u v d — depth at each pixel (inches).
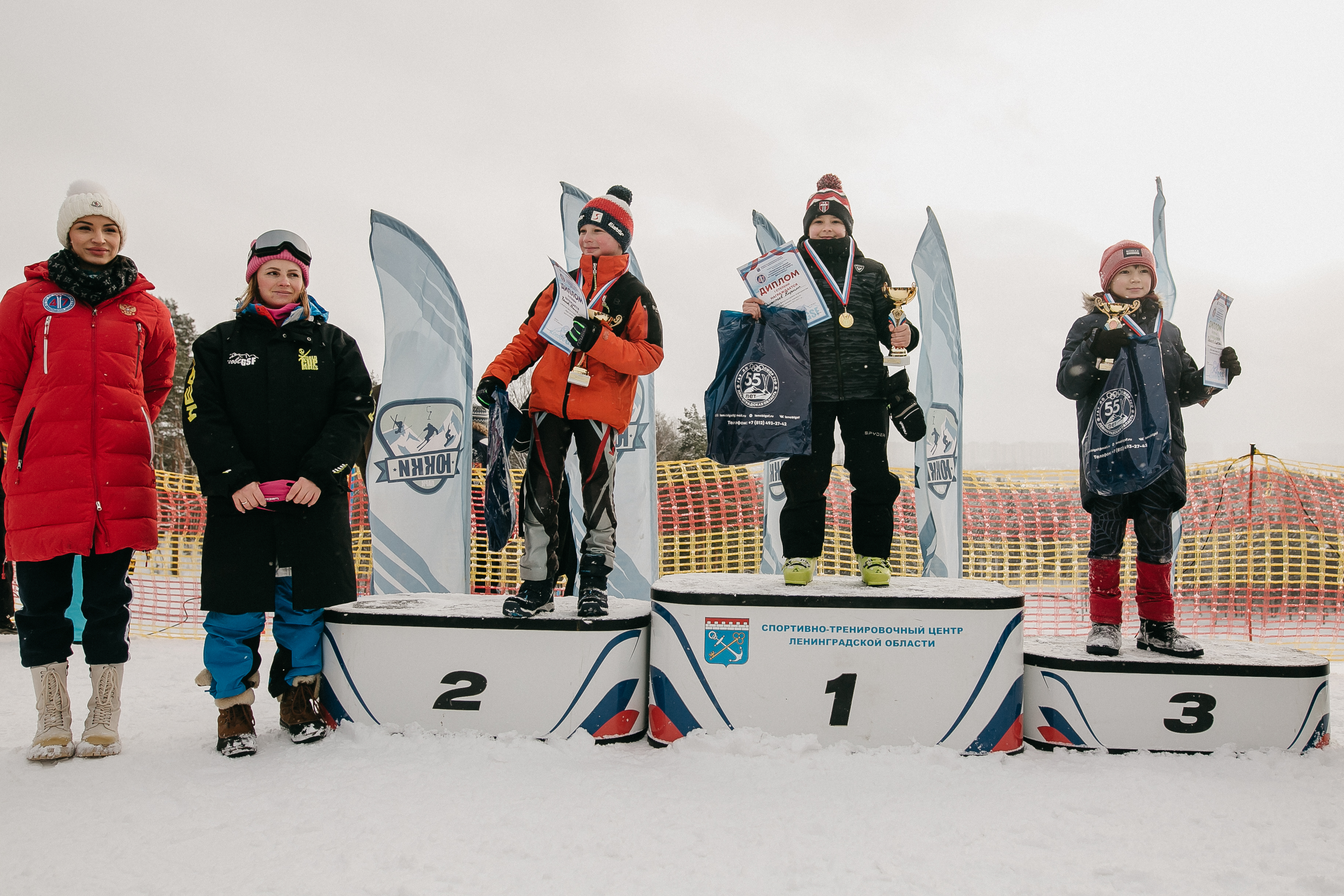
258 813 89.3
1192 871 76.8
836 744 115.2
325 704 126.1
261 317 119.9
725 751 113.3
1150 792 99.1
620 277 129.3
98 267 121.3
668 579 136.3
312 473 114.5
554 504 125.3
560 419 126.4
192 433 113.7
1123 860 79.1
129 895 70.2
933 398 227.8
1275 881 74.7
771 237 228.2
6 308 117.0
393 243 200.5
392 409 197.3
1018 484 316.5
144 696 153.6
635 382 130.8
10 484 113.6
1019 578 313.1
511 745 115.4
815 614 116.3
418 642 122.1
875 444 129.0
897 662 115.9
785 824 87.4
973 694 115.9
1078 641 140.4
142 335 122.6
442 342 199.5
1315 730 119.2
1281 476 276.5
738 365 126.3
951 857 79.5
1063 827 87.0
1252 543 275.3
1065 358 135.7
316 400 120.1
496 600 144.3
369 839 81.9
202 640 237.8
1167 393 129.0
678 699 118.1
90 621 114.6
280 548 115.6
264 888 71.5
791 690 116.0
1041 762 114.3
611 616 124.1
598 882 73.2
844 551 303.7
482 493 277.6
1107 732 119.2
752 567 315.9
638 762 110.7
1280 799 97.3
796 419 123.8
